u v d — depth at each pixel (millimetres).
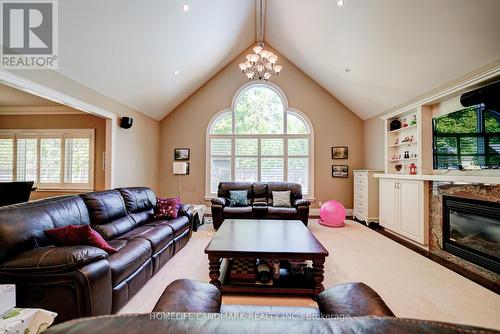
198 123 5809
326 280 2373
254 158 5828
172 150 5828
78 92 3219
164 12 3105
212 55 4848
